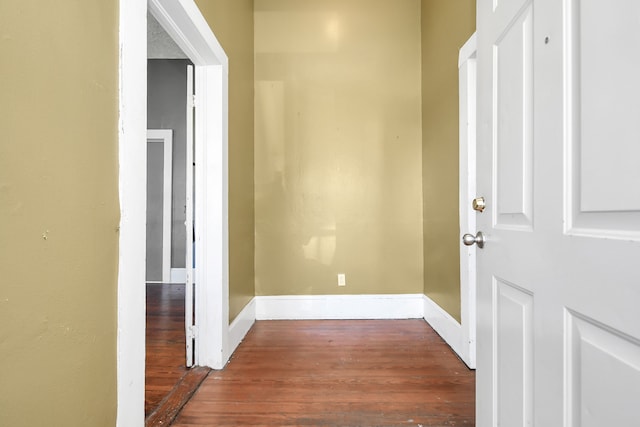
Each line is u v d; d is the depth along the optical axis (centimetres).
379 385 191
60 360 85
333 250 316
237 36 257
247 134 289
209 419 161
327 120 318
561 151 78
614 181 64
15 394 73
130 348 112
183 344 253
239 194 260
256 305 313
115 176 107
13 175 72
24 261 75
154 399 176
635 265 58
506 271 103
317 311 314
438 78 271
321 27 319
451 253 245
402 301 315
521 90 96
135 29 114
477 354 123
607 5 65
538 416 86
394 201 317
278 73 318
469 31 211
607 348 65
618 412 62
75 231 90
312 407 170
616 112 63
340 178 317
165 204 483
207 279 214
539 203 86
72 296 89
